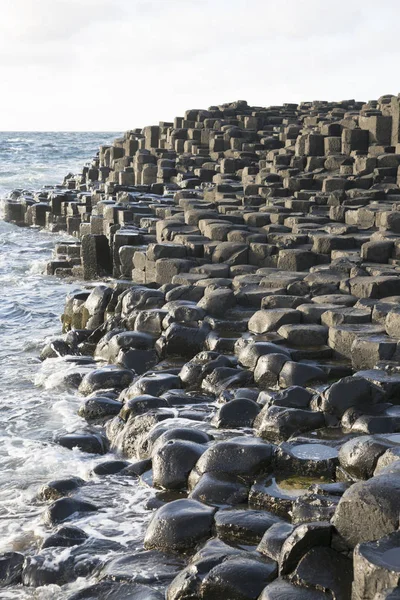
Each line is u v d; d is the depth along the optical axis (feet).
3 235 116.88
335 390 30.71
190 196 97.50
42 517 26.66
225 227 64.64
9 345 54.39
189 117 160.04
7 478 30.68
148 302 50.75
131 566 22.06
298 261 56.80
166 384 38.11
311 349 39.40
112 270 77.51
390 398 31.55
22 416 38.70
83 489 28.48
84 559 23.21
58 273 81.56
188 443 28.63
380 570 16.53
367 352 36.40
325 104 179.01
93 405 37.73
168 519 23.48
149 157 138.00
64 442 33.88
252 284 50.42
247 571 19.39
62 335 55.06
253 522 22.65
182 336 43.24
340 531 19.69
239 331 43.75
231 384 36.73
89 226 91.66
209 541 22.38
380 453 24.40
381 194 82.07
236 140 132.57
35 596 21.90
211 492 25.27
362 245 54.39
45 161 297.33
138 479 29.40
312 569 18.88
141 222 81.71
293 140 123.03
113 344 45.68
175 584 20.04
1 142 411.13
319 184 93.25
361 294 46.62
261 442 27.43
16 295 71.31
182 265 57.57
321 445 27.55
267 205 81.00
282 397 32.37
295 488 25.05
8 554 23.82
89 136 534.37
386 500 19.17
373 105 150.61
